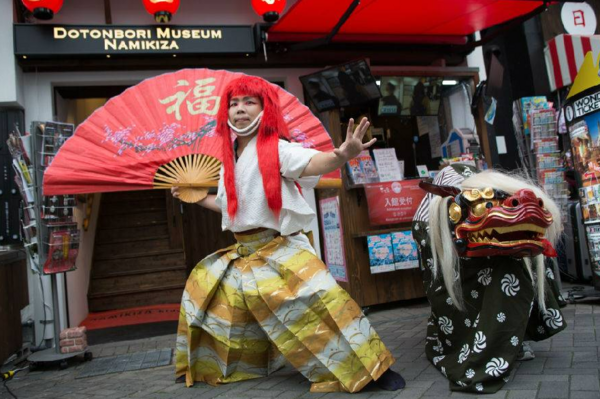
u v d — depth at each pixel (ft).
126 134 11.38
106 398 9.99
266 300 9.12
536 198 7.91
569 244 18.62
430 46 18.81
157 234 26.02
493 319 8.24
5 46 15.30
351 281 16.74
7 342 13.44
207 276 10.24
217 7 18.25
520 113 19.67
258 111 9.64
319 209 18.43
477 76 18.38
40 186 13.50
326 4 14.53
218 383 10.25
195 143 11.20
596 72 14.21
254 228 9.70
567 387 7.81
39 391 11.10
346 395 8.61
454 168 10.14
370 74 16.44
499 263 8.58
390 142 20.13
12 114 15.88
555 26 25.12
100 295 21.65
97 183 11.15
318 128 12.05
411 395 8.27
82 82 16.55
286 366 11.17
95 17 17.34
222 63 17.15
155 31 15.93
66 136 14.37
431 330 9.98
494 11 16.12
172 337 15.83
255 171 9.44
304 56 17.66
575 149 15.15
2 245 15.49
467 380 8.11
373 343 8.94
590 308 14.14
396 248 16.74
